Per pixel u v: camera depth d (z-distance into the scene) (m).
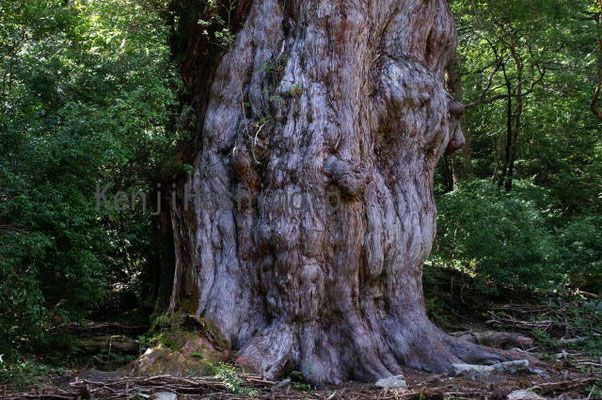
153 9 10.10
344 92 8.01
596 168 21.12
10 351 7.25
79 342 8.38
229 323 7.80
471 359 8.05
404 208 8.52
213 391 6.48
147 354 7.08
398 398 6.41
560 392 6.86
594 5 17.94
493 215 12.62
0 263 6.95
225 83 8.55
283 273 7.68
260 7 8.55
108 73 9.59
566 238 15.19
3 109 8.56
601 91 18.92
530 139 21.86
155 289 10.21
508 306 11.79
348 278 7.82
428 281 12.15
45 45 9.33
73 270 8.07
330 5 8.05
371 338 7.80
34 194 7.51
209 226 8.27
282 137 7.95
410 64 8.73
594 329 10.09
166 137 9.13
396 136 8.63
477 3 15.84
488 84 18.55
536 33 16.30
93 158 8.05
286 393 6.66
